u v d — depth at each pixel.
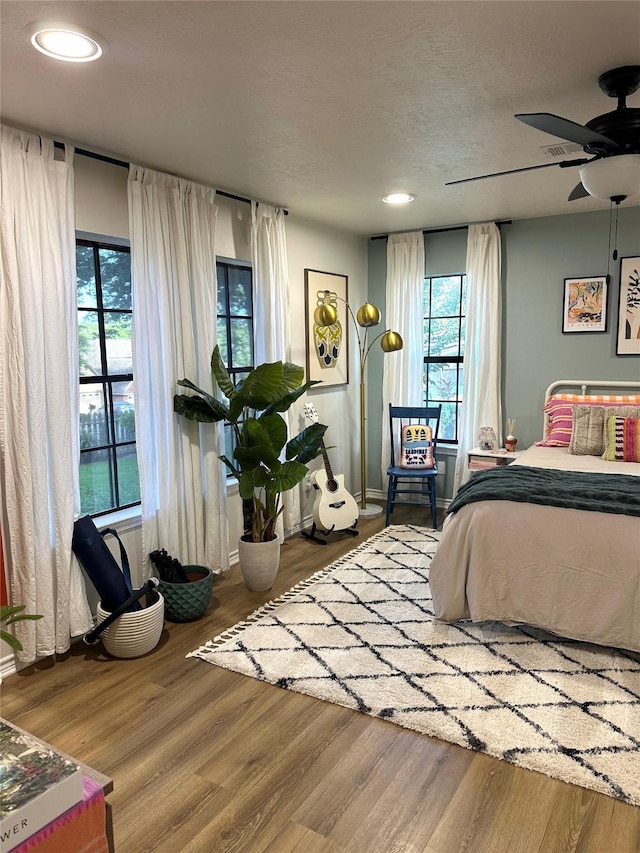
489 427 4.83
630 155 2.16
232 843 1.75
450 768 2.04
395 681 2.55
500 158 3.12
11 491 2.57
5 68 2.03
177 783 1.99
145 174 3.10
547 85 2.23
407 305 5.23
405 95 2.31
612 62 2.04
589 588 2.69
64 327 2.69
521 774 2.01
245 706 2.42
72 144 2.81
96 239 3.08
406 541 4.41
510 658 2.72
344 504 4.56
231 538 4.03
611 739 2.15
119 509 3.37
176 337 3.35
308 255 4.68
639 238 4.32
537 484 3.07
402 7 1.68
